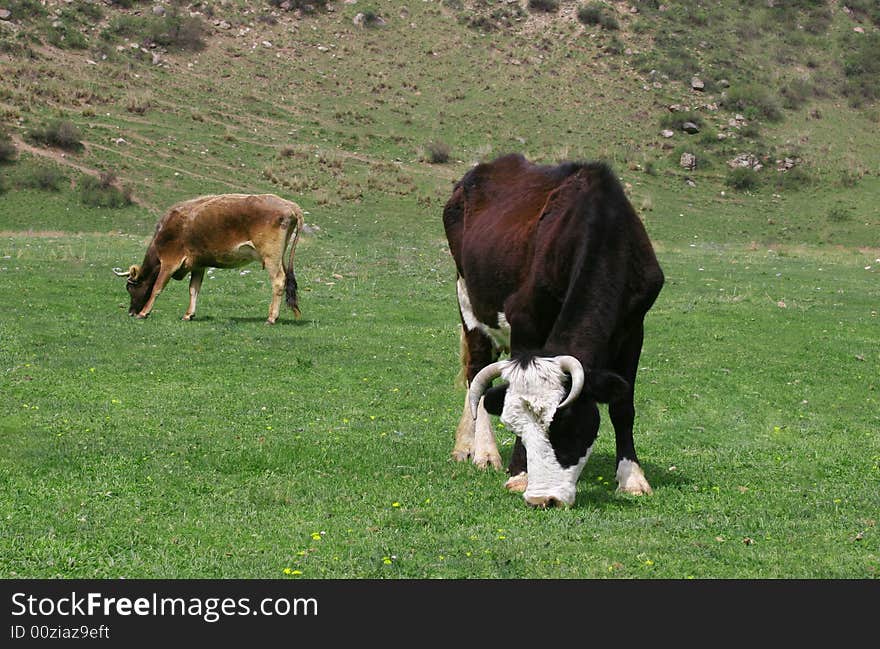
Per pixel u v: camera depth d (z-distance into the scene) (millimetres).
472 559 6906
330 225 40438
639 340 8992
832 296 25406
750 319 21312
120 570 6723
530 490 7809
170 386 13703
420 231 41125
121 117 51688
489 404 7941
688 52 69750
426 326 20188
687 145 58312
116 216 40594
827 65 71562
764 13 76938
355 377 15125
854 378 16094
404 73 64500
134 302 19719
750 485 9320
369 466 9609
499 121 59656
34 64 55531
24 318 18141
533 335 9039
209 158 48312
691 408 13836
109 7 65062
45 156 44812
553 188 9484
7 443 9984
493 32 70188
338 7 70562
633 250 8586
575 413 7703
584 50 68562
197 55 62094
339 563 6844
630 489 8828
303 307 21656
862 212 51719
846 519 8086
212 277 24703
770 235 47531
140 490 8531
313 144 52938
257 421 11828
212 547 7156
